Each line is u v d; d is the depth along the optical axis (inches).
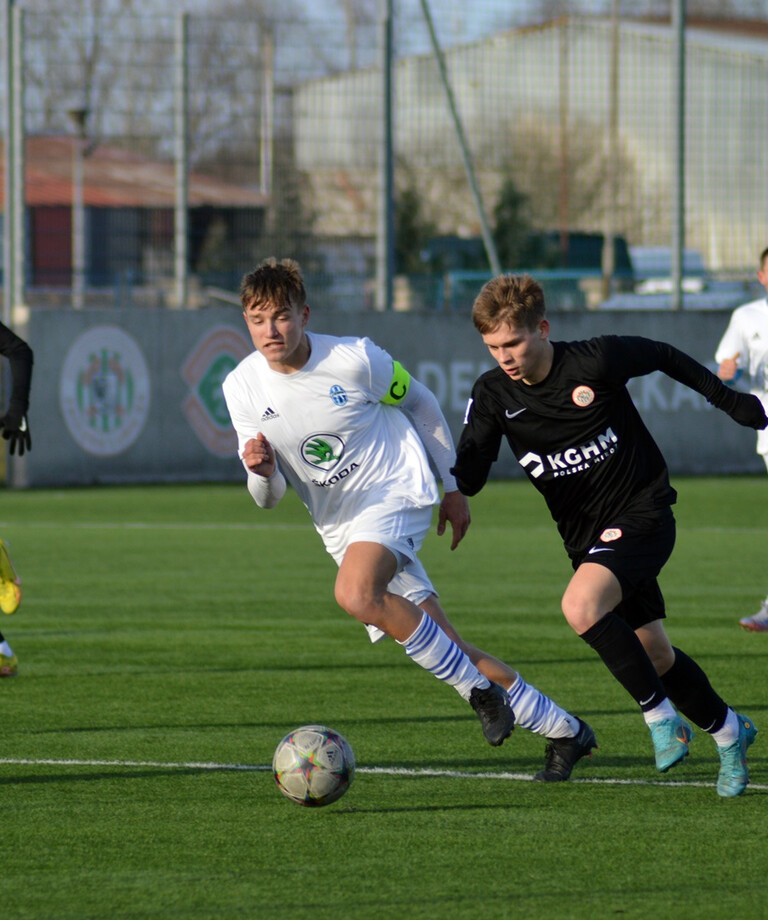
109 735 634.2
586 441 529.7
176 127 2063.2
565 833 480.4
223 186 2228.1
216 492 1982.0
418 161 2425.0
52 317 2003.0
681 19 2225.6
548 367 525.0
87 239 2819.9
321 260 2165.4
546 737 556.4
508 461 2304.4
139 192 2736.2
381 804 519.5
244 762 583.2
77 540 1457.9
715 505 1808.6
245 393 557.3
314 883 426.9
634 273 2755.9
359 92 2134.6
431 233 2470.5
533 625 951.6
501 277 521.3
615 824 491.2
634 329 2256.4
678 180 2268.7
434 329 2197.3
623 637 511.5
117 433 2060.8
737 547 1401.3
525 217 2513.5
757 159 2362.2
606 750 607.2
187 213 2084.2
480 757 594.9
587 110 2394.2
